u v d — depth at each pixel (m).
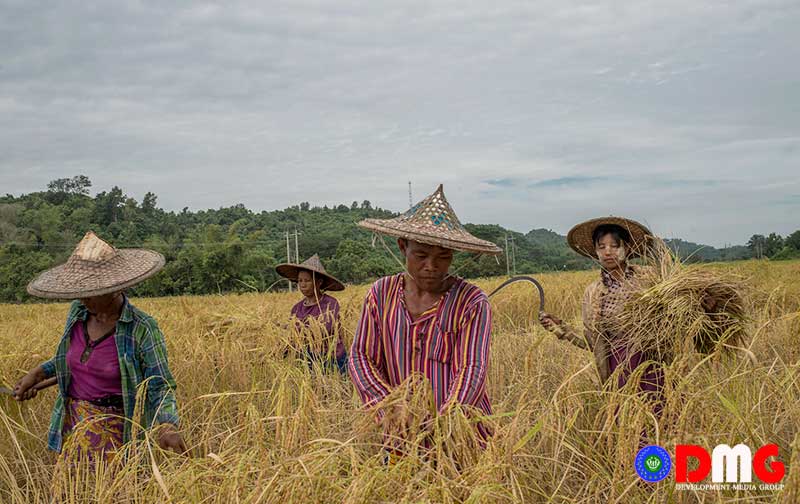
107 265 3.49
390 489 2.10
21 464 3.97
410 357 2.94
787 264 23.75
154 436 3.27
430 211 3.00
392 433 2.46
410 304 3.00
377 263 51.09
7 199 107.81
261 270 45.69
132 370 3.50
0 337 7.06
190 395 5.14
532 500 2.64
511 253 58.62
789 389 2.98
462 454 2.37
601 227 4.12
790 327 4.26
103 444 3.42
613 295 3.96
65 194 111.00
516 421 2.44
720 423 2.75
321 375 4.51
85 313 3.60
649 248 4.07
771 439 2.83
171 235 90.75
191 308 8.97
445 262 2.89
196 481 2.32
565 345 5.50
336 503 2.12
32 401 4.93
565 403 3.31
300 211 112.94
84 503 2.75
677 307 3.51
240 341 5.90
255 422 2.61
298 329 5.83
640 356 3.66
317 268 6.41
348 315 7.02
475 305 2.92
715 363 3.30
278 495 2.06
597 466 2.74
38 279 3.55
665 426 2.82
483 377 2.80
